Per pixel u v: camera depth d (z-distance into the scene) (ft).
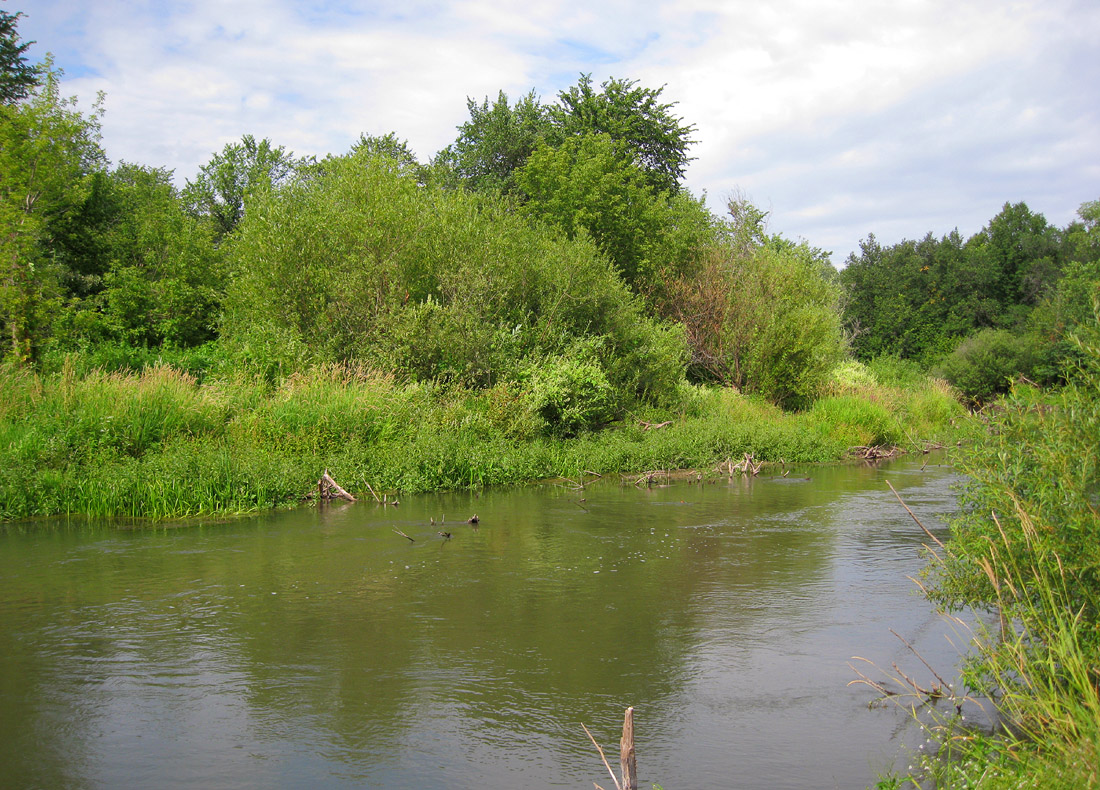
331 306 58.44
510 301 64.95
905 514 38.88
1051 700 13.87
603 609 23.41
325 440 46.01
